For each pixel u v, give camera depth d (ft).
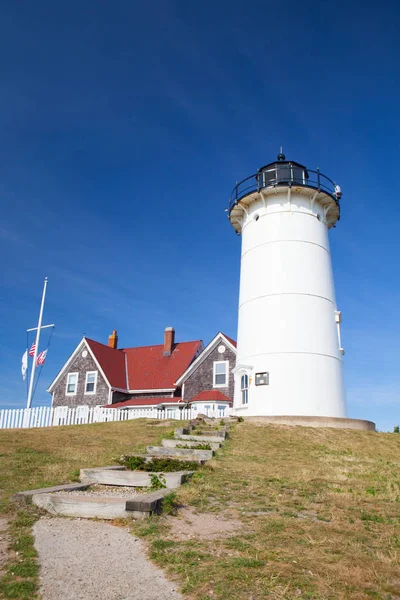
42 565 17.62
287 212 82.94
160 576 17.12
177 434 54.39
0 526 22.07
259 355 77.36
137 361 124.36
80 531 21.71
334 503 28.81
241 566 17.99
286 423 67.77
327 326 78.59
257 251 83.35
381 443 58.75
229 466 39.50
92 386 117.60
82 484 30.66
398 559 19.65
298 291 78.54
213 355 109.19
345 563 18.93
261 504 27.78
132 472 31.96
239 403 79.71
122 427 62.08
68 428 62.18
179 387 111.96
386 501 30.17
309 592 16.17
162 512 24.67
